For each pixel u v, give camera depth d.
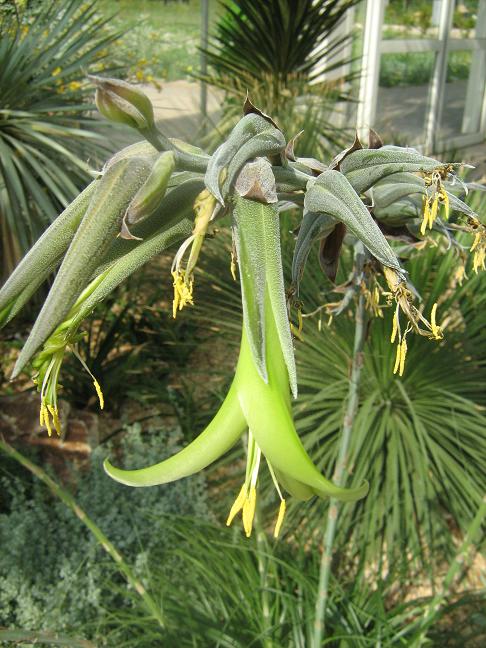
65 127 0.87
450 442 0.76
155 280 1.05
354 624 0.56
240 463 0.83
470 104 2.25
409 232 0.30
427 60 2.03
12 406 0.84
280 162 0.19
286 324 0.17
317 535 0.72
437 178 0.21
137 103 0.16
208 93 1.62
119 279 0.18
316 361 0.78
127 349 1.07
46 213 0.83
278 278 0.17
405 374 0.76
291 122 1.15
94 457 0.74
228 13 1.55
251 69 1.45
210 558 0.60
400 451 0.71
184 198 0.17
